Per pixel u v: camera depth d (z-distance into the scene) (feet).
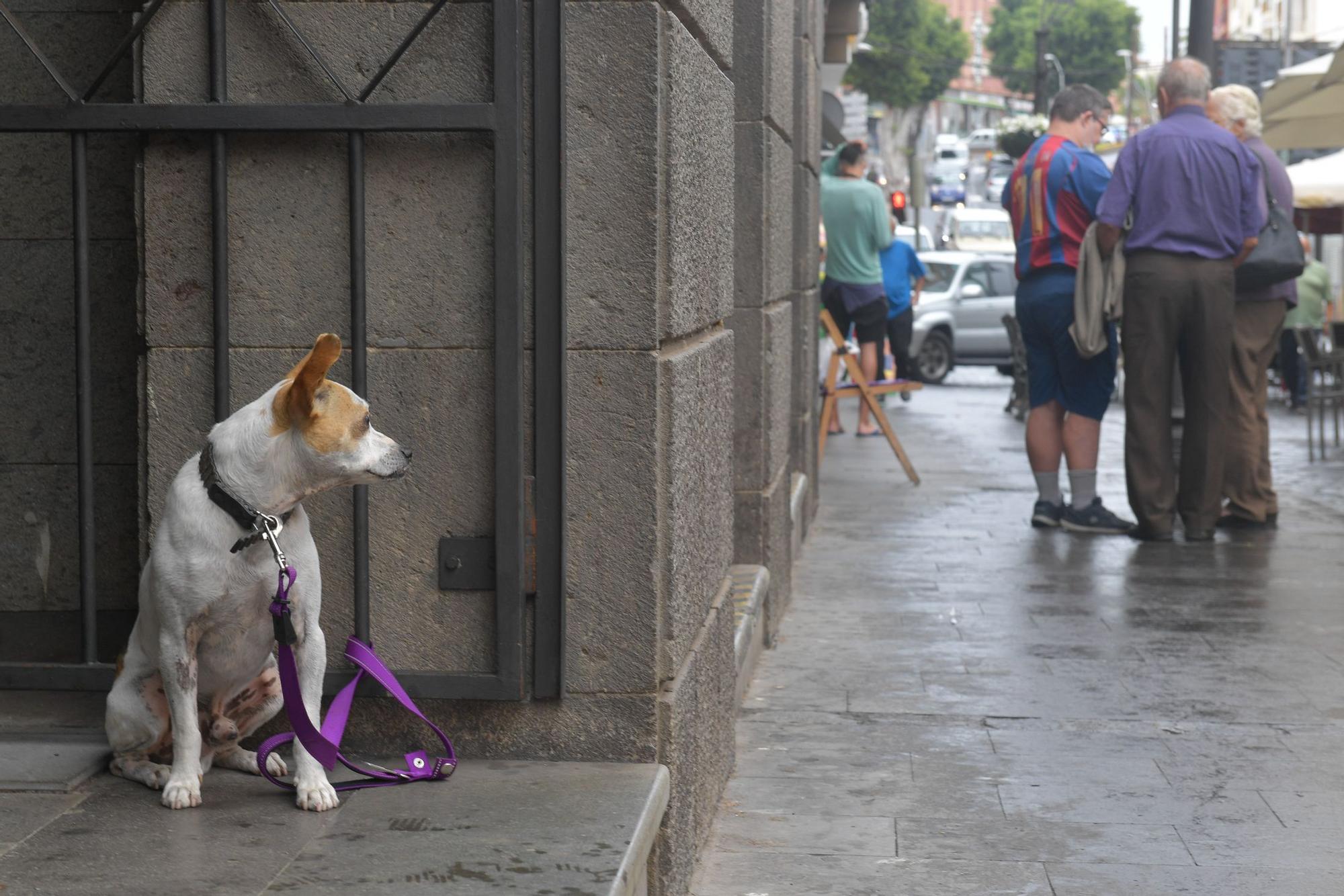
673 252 12.34
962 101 413.18
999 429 54.90
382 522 12.44
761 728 18.28
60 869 9.97
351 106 11.89
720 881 13.58
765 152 21.75
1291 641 22.47
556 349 12.09
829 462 44.98
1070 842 14.49
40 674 12.64
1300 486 40.22
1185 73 29.86
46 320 15.33
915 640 22.70
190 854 10.27
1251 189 29.84
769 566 22.45
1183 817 15.16
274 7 12.10
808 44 29.45
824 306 48.85
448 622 12.47
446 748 12.20
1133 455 31.09
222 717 11.93
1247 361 32.24
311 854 10.28
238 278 12.38
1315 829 14.80
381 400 12.34
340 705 11.77
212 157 12.17
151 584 11.31
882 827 14.90
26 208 15.17
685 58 12.72
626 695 12.40
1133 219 30.17
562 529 12.19
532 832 10.75
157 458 12.55
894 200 86.79
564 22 11.87
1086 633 23.09
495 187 11.91
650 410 12.15
